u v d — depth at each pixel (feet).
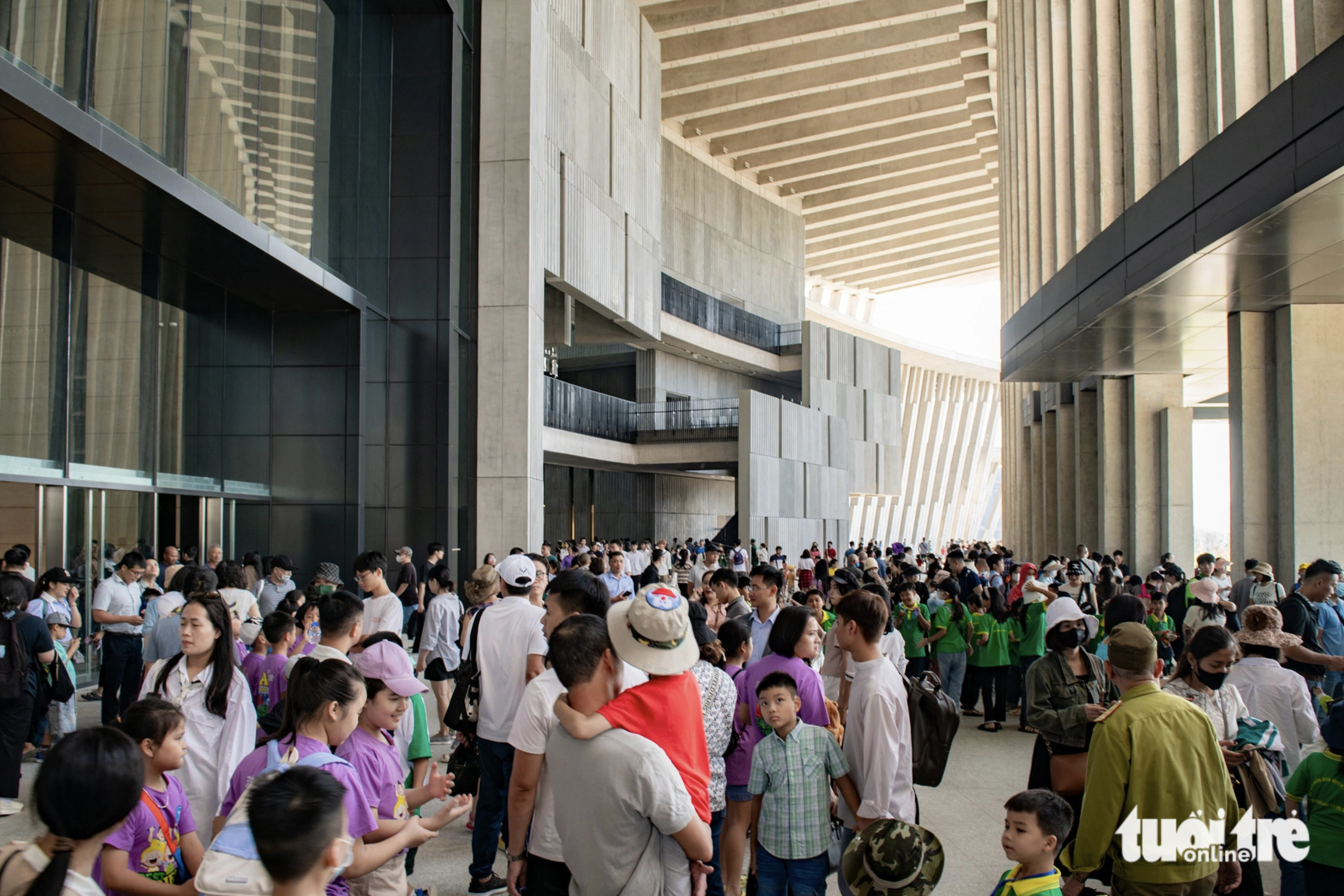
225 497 43.47
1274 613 17.74
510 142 59.36
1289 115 30.32
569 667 9.67
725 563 68.54
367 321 53.72
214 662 13.26
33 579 31.53
